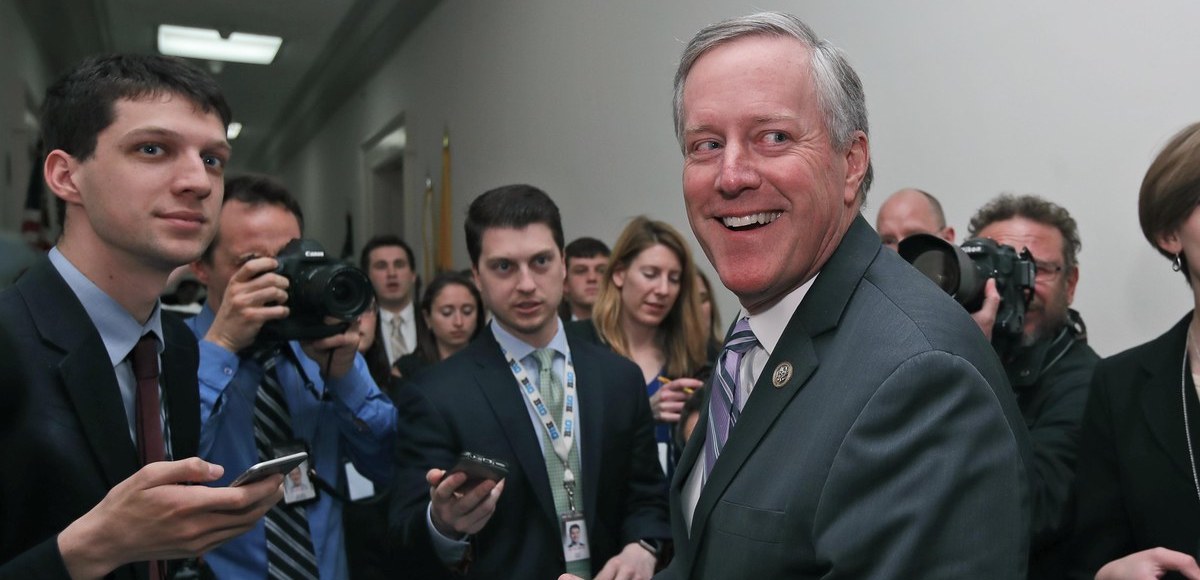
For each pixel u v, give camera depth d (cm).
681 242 260
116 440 111
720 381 115
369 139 866
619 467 191
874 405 85
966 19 233
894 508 81
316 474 175
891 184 265
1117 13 192
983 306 162
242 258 179
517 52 526
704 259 340
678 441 203
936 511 79
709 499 98
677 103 107
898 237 223
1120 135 192
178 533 92
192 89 115
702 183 101
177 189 112
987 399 84
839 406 88
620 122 399
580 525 182
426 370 192
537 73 498
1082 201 203
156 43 813
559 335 199
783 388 96
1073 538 150
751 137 98
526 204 191
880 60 267
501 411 181
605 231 414
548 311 192
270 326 164
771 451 94
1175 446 132
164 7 705
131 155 110
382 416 188
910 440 82
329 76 912
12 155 607
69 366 108
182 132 112
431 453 177
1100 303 201
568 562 179
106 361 113
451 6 643
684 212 340
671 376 256
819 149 98
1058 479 157
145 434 117
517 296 188
